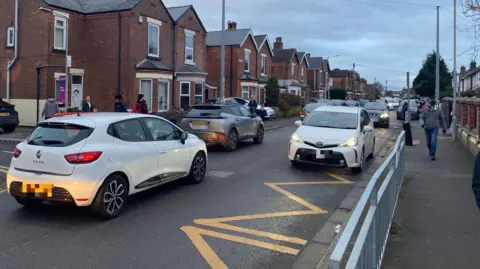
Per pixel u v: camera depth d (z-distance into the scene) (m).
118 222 6.13
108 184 6.21
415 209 6.72
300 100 39.25
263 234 5.73
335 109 11.37
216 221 6.23
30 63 21.34
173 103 25.16
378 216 4.16
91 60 23.02
